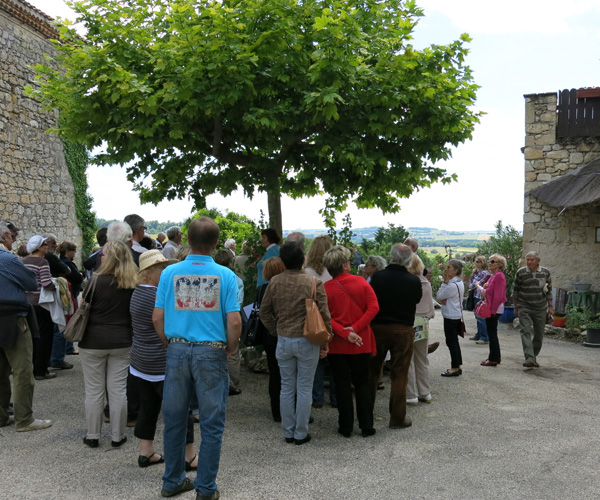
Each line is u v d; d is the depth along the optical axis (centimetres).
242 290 655
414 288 529
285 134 719
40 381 691
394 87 689
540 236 1270
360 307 505
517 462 444
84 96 668
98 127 714
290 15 666
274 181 801
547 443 490
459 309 751
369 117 698
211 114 657
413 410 596
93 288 453
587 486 398
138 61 683
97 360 465
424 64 700
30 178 1438
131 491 384
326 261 512
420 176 804
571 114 1254
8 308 490
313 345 479
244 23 667
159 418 561
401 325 527
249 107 679
